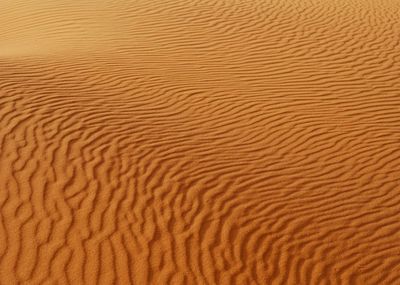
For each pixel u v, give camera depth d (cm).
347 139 1066
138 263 748
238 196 877
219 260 768
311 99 1202
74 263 737
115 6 1691
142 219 808
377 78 1307
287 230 830
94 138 958
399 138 1078
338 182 942
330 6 1752
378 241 833
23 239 759
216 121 1084
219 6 1703
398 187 943
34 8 1712
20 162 879
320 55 1412
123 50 1395
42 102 1049
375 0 1836
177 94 1173
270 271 766
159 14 1634
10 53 1388
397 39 1516
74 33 1521
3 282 705
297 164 976
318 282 764
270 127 1084
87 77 1202
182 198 854
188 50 1416
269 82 1267
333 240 825
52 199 821
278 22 1602
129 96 1141
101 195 838
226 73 1300
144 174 888
